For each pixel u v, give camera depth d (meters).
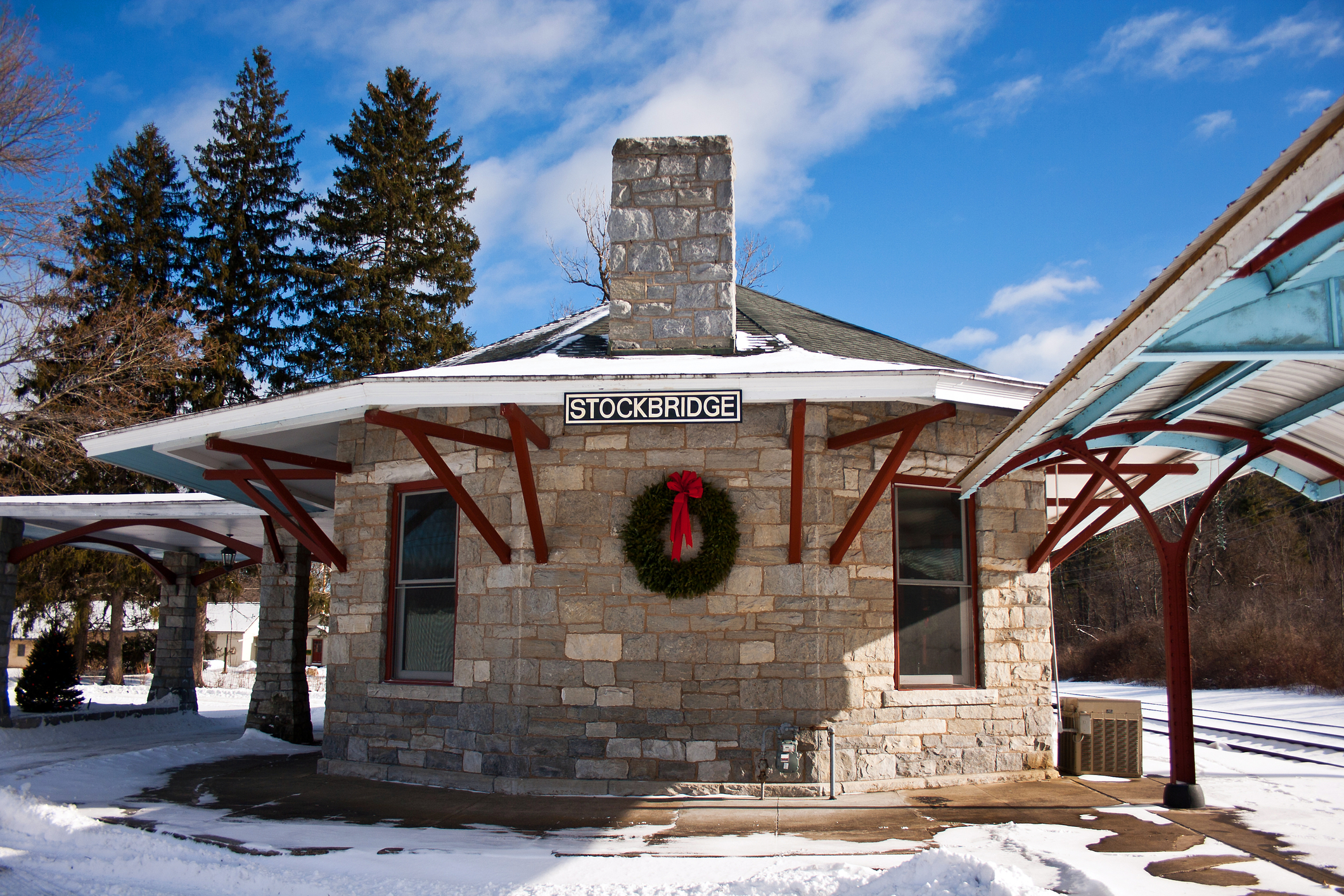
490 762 8.10
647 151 9.25
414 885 5.09
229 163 30.72
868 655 8.17
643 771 7.87
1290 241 3.68
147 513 13.16
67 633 29.70
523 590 8.16
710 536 8.01
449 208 32.75
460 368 8.22
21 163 19.98
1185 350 4.53
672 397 7.31
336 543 9.47
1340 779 8.77
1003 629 8.88
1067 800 7.53
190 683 17.19
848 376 7.28
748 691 7.90
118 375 24.66
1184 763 7.15
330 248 31.41
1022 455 7.01
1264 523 34.00
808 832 6.36
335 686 9.23
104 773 9.19
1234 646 27.83
